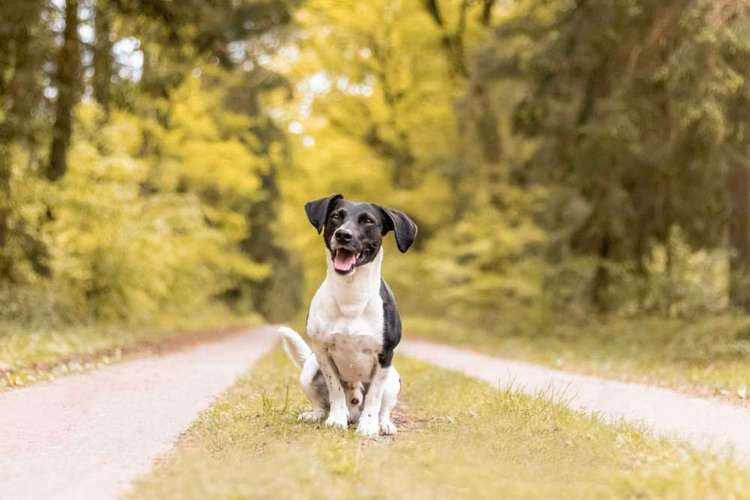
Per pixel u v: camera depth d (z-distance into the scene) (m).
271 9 18.11
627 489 4.61
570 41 15.34
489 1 25.92
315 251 34.41
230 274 35.91
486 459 5.51
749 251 15.63
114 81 16.39
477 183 25.11
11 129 14.64
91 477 4.98
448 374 11.15
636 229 17.47
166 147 24.80
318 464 5.06
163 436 6.29
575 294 19.44
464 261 24.58
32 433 6.29
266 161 29.14
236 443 5.89
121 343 14.68
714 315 15.95
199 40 17.41
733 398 9.10
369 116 32.84
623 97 14.85
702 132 13.44
